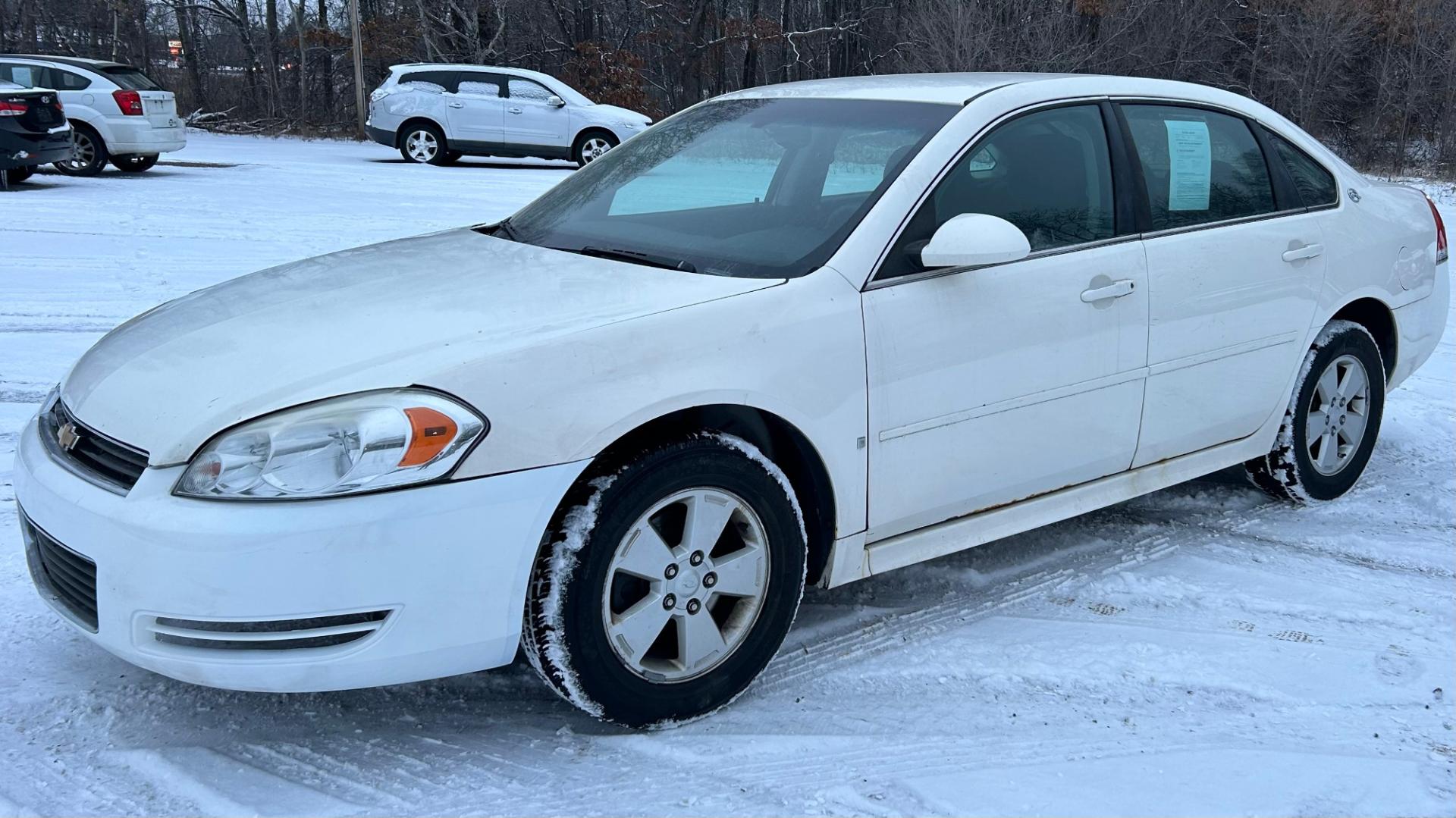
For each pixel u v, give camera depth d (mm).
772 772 2707
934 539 3375
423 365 2568
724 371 2824
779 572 2994
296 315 2969
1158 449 3896
